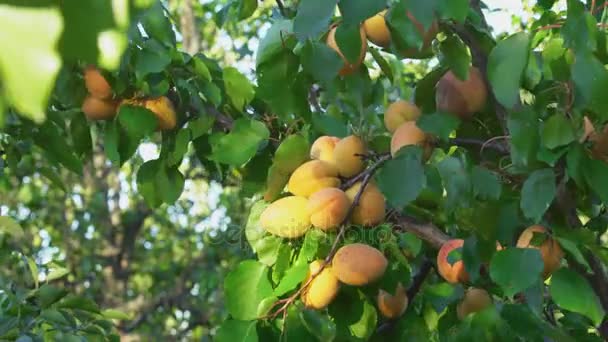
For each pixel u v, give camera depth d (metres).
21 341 1.64
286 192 1.37
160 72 1.46
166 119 1.48
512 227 1.32
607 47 1.26
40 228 4.76
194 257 5.08
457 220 1.35
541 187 1.25
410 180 1.28
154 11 1.48
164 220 5.22
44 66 0.59
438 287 1.45
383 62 1.42
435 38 1.38
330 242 1.33
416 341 1.44
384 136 1.43
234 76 1.49
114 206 4.86
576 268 1.34
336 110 1.62
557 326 1.43
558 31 1.37
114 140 1.48
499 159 1.42
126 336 4.61
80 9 0.63
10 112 1.58
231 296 1.32
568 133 1.24
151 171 1.51
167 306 4.80
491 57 1.25
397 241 1.45
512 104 1.24
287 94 1.35
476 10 1.40
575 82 1.22
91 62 0.65
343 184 1.34
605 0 1.43
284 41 1.34
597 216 1.45
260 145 1.46
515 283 1.24
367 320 1.36
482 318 1.33
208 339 4.69
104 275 4.77
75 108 1.57
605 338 1.41
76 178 4.79
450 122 1.32
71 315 1.73
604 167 1.24
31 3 0.59
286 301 1.32
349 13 1.18
